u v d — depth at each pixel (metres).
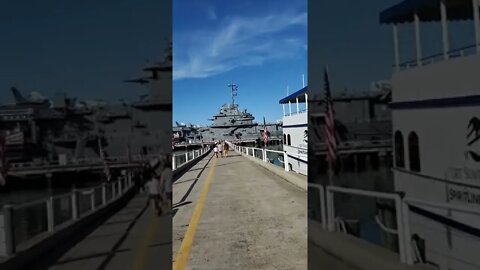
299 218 7.23
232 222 7.12
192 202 9.83
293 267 4.47
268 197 10.14
